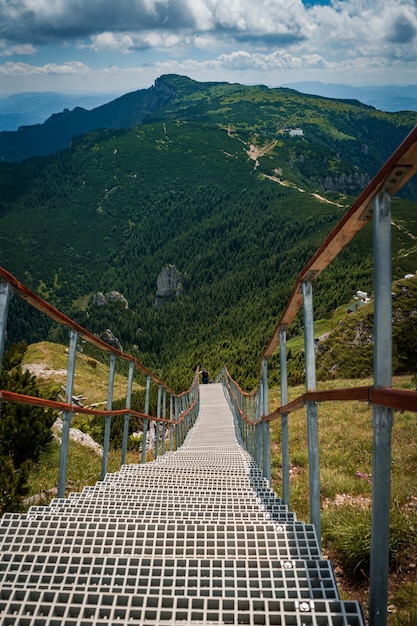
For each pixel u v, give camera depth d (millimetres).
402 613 3121
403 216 137875
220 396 35281
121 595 2213
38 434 8523
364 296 61938
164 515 4098
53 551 3053
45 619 2006
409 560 3961
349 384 21328
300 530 3371
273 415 5148
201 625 2000
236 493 5438
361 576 4016
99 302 182250
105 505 4484
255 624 2049
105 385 29500
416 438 8625
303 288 3354
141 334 161250
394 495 5375
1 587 2355
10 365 14203
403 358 25625
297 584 2416
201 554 3051
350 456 8555
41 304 3791
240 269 186625
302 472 7988
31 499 7508
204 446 14805
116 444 15055
